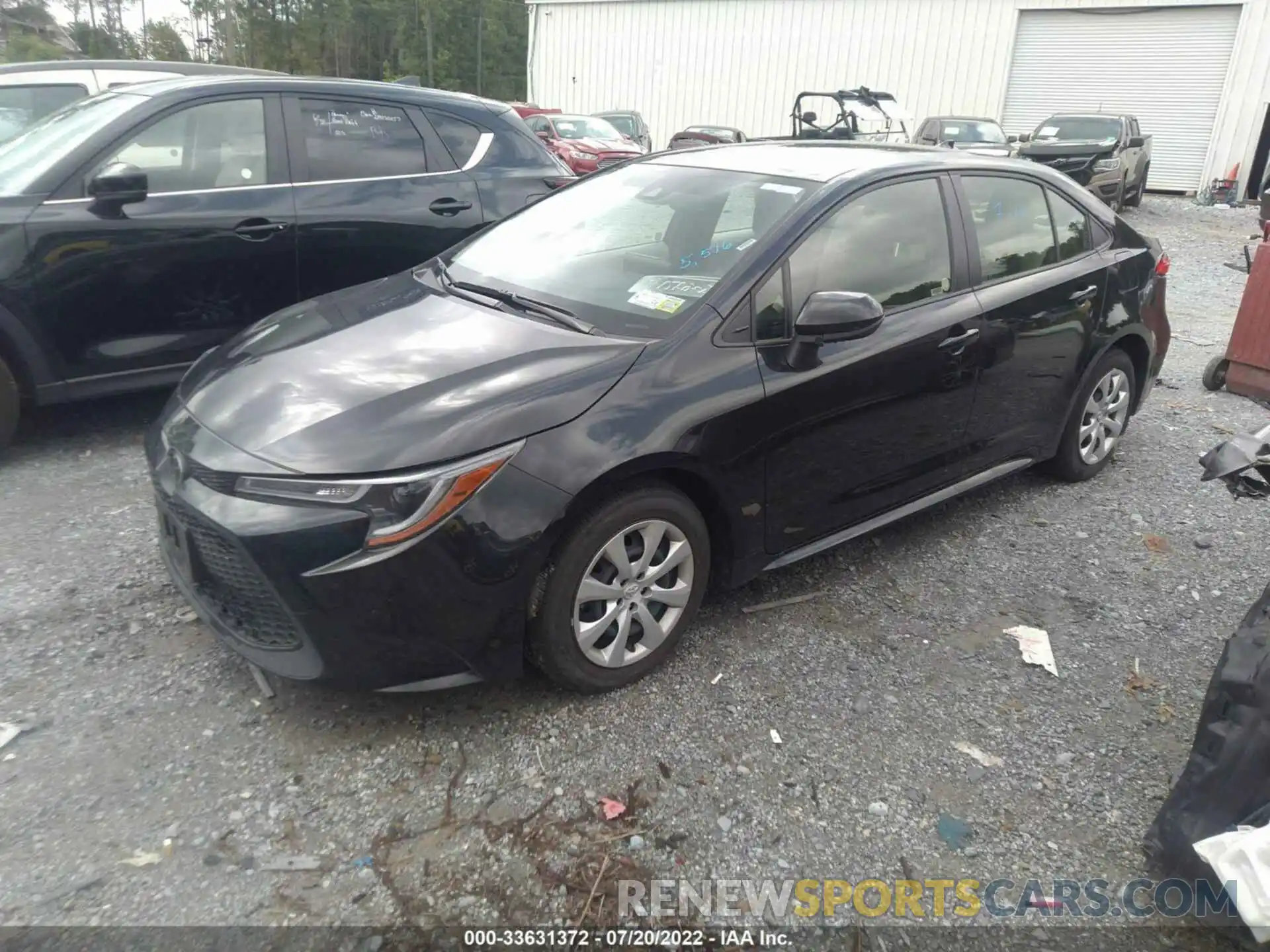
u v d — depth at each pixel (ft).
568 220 12.87
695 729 9.45
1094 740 9.57
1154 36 69.51
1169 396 20.94
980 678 10.50
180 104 15.93
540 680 10.11
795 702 9.94
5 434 14.82
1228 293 33.96
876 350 11.30
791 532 11.16
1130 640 11.37
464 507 8.39
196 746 8.91
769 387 10.26
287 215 16.62
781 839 8.16
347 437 8.55
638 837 8.09
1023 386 13.64
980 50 74.59
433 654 8.71
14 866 7.48
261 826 8.03
